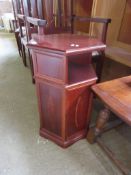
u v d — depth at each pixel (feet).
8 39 11.33
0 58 7.79
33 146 3.15
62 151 3.06
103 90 2.56
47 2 4.00
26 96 4.79
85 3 5.32
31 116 3.95
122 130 3.60
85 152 3.05
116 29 4.91
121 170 2.60
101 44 2.52
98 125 2.98
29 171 2.69
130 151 3.09
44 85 2.67
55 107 2.79
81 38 2.91
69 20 4.48
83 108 2.96
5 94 4.88
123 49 4.80
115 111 2.14
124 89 2.58
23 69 6.66
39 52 2.34
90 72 2.92
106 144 3.23
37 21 2.80
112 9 4.79
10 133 3.44
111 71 4.57
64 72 2.28
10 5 14.10
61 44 2.39
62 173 2.68
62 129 2.94
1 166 2.76
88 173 2.69
